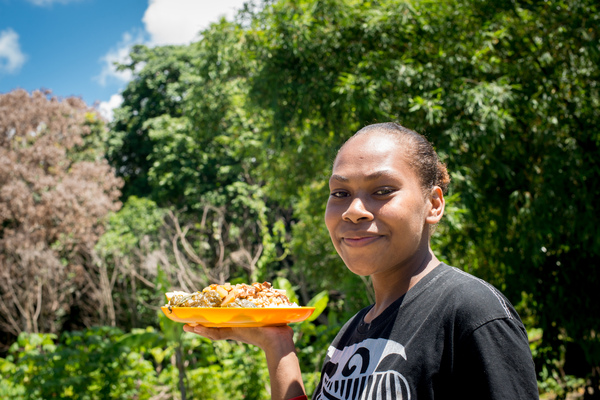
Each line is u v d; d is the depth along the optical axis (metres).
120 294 14.70
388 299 1.17
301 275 13.25
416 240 1.14
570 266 6.29
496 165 6.08
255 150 11.07
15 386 7.02
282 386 1.38
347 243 1.14
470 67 6.46
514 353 0.92
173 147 16.03
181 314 1.43
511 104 5.99
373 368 1.06
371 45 6.78
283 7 6.63
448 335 0.99
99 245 13.71
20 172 14.66
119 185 16.58
